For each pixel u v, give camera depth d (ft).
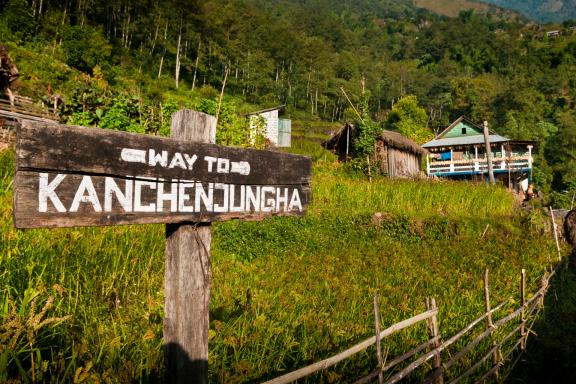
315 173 59.67
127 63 199.41
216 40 277.03
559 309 23.43
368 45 589.73
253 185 7.80
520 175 99.40
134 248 16.46
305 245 30.81
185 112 6.93
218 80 262.26
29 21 152.35
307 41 368.68
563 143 195.11
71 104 36.47
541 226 45.24
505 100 268.21
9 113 45.75
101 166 5.71
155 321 11.25
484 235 40.68
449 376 13.76
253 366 10.21
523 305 18.74
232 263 22.97
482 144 100.94
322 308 16.74
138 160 6.10
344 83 322.96
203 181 6.93
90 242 15.21
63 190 5.40
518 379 16.02
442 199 49.16
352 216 38.40
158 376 8.68
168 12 234.17
